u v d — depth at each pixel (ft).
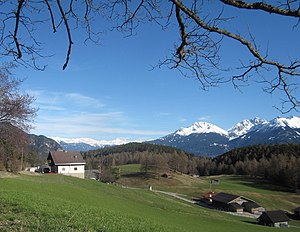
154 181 392.27
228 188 382.01
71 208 68.44
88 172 407.85
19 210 52.95
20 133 123.34
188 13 11.91
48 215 53.06
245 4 10.68
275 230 163.43
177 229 74.64
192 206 231.91
